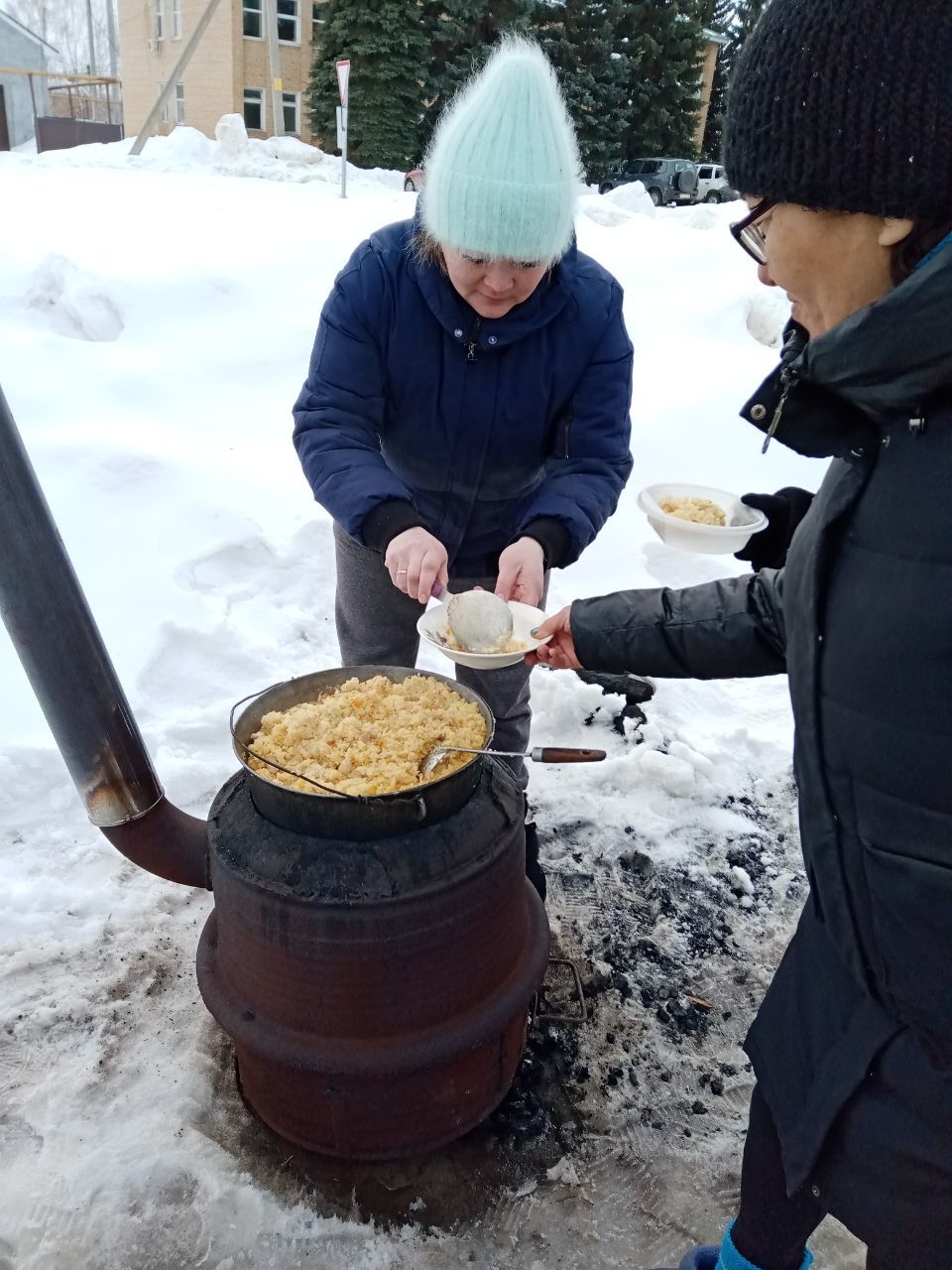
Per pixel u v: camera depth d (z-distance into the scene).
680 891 2.78
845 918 1.23
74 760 1.92
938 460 1.04
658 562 4.54
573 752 1.71
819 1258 1.85
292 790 1.58
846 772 1.18
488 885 1.67
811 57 0.96
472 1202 1.90
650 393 6.00
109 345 5.81
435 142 2.00
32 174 10.67
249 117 23.83
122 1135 1.97
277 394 5.73
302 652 3.73
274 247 7.57
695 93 24.58
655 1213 1.91
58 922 2.49
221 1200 1.85
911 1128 1.18
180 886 2.64
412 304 2.18
